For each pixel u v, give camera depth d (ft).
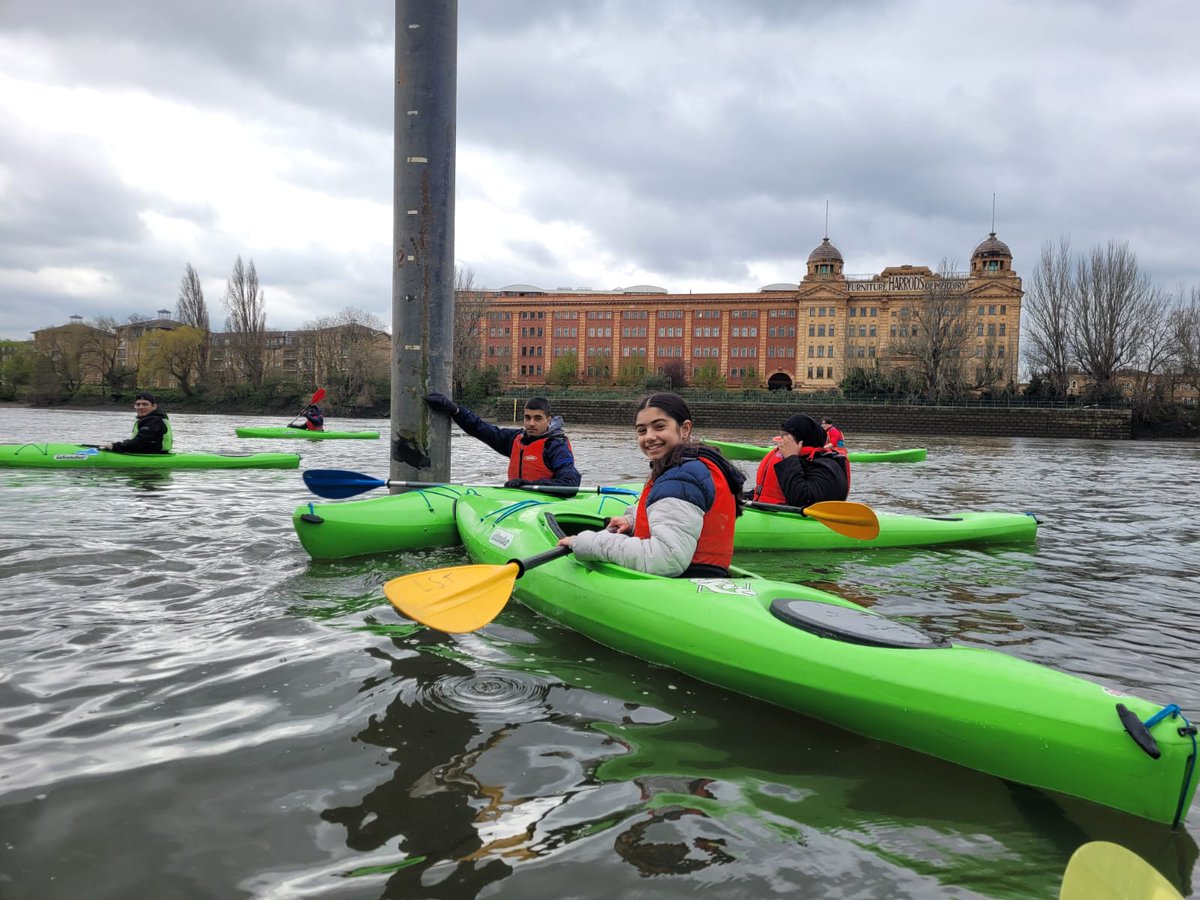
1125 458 68.95
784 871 5.88
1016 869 5.99
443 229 20.04
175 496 25.03
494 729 8.25
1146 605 13.94
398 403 20.36
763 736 8.31
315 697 8.93
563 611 11.84
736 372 221.25
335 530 16.06
